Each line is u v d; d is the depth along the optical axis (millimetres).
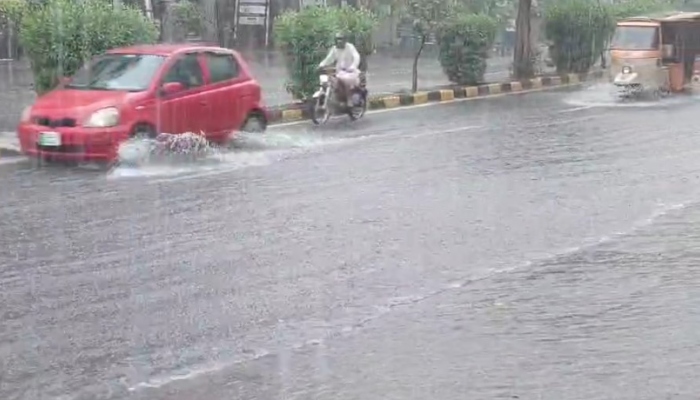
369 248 8789
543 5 31875
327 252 8633
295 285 7633
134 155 12828
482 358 6113
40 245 8773
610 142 15617
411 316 6930
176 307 7059
